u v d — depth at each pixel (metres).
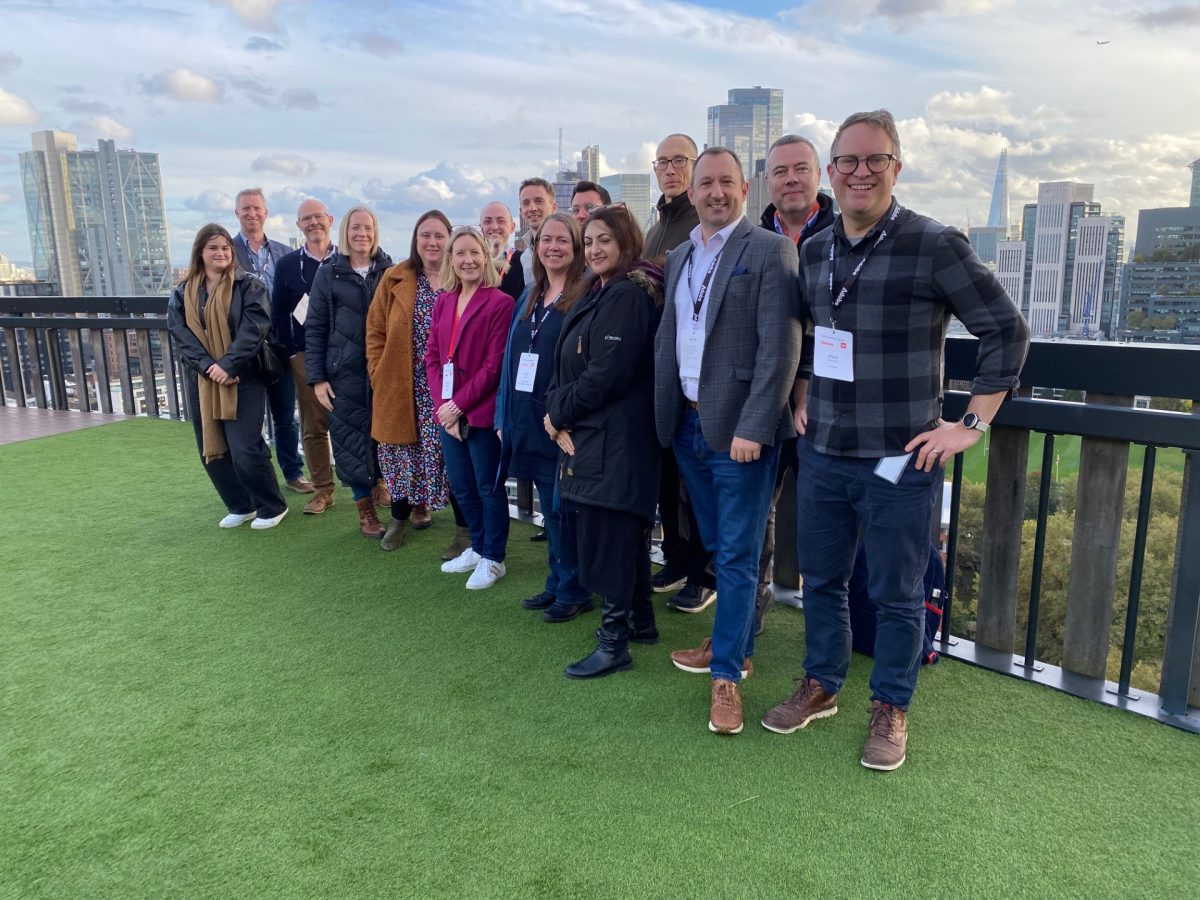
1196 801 2.08
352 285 4.02
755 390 2.31
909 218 2.04
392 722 2.48
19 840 1.94
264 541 4.21
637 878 1.81
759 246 2.33
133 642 3.04
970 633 3.34
